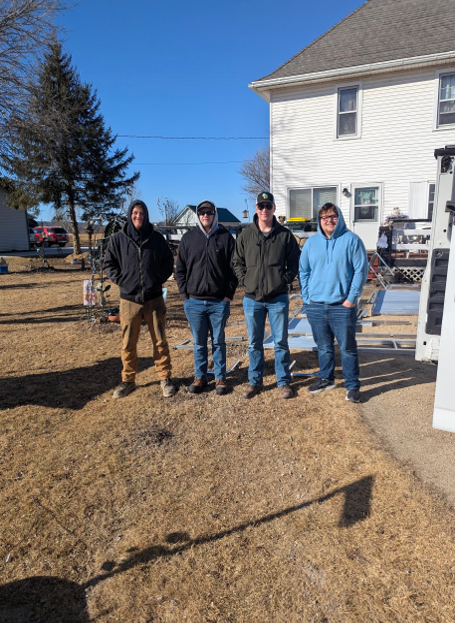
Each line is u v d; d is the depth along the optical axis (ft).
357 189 43.45
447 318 10.38
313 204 45.47
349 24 48.14
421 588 6.53
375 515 8.09
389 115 41.27
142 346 19.77
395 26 44.80
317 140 44.34
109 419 12.47
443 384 10.70
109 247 13.44
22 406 13.56
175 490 9.14
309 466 9.77
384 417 11.79
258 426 11.71
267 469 9.74
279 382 13.64
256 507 8.51
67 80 67.56
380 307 24.73
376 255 34.96
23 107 41.01
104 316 23.89
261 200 12.32
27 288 40.29
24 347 20.02
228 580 6.86
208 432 11.53
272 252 12.67
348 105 42.83
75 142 65.62
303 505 8.49
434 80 39.22
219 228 13.34
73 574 7.14
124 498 8.93
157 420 12.31
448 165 11.56
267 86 44.27
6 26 37.81
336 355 17.56
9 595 6.77
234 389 14.28
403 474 9.18
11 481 9.61
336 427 11.37
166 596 6.64
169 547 7.59
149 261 13.29
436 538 7.45
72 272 54.24
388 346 18.12
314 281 12.91
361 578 6.77
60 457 10.52
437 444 10.30
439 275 11.94
